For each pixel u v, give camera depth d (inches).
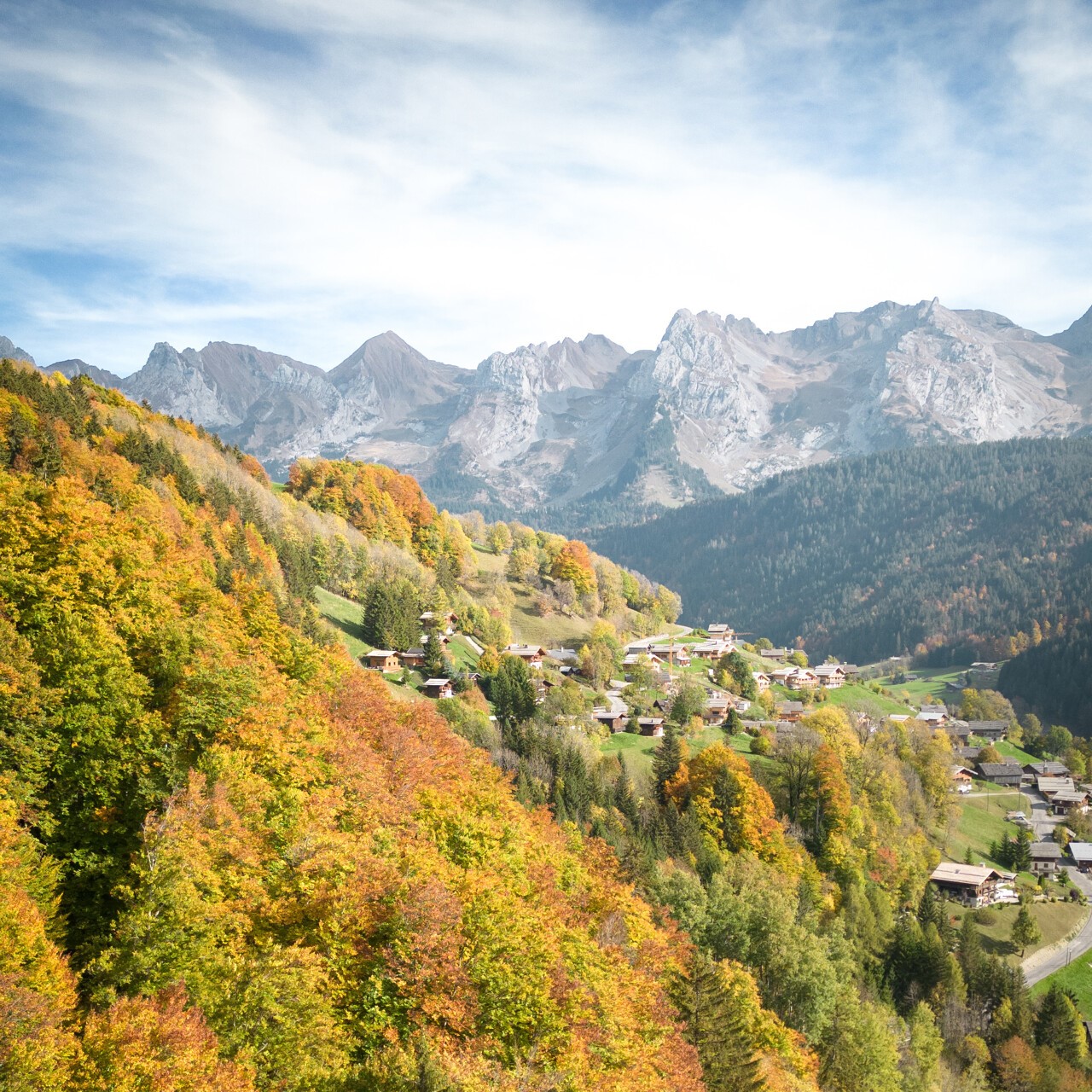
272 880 1745.8
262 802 1991.9
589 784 4436.5
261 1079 1334.9
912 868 5526.6
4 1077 1086.4
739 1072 2325.3
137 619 2397.9
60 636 2128.4
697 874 4020.7
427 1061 1401.3
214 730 2155.5
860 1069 3127.5
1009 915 5777.6
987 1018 4596.5
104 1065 1163.9
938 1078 3801.7
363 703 3073.3
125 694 2079.2
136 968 1441.9
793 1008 3189.0
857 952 4269.2
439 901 1740.9
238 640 2827.3
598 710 6471.5
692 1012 2466.8
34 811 1784.0
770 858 4608.8
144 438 5369.1
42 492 2977.4
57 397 5014.8
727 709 6840.6
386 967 1638.8
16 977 1203.2
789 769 5620.1
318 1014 1443.2
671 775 5083.7
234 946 1515.7
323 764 2324.1
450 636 6993.1
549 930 1943.9
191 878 1595.7
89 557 2497.5
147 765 1950.1
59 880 1676.9
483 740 4623.5
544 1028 1679.4
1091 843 7047.2
